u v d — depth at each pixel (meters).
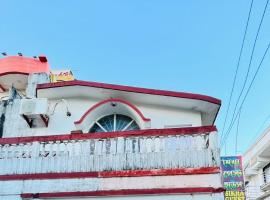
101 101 13.77
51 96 14.43
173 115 13.66
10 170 10.62
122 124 13.85
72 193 10.08
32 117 13.59
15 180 10.48
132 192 9.88
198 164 10.01
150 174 10.04
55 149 10.73
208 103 13.25
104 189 10.05
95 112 13.62
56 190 10.23
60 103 14.30
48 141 10.82
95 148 10.55
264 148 27.80
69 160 10.52
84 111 14.12
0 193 10.38
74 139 10.71
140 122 13.22
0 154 10.83
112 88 13.48
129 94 13.57
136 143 10.45
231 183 21.42
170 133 10.38
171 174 9.98
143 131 10.51
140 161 10.23
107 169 10.27
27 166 10.62
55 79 19.27
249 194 31.48
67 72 20.33
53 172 10.45
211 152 10.07
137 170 10.13
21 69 18.84
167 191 9.78
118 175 10.16
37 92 14.23
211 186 9.75
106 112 13.88
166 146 10.30
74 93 14.23
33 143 10.85
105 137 10.62
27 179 10.45
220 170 9.90
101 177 10.20
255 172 31.97
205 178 9.85
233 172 21.62
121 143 10.49
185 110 13.73
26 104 13.46
